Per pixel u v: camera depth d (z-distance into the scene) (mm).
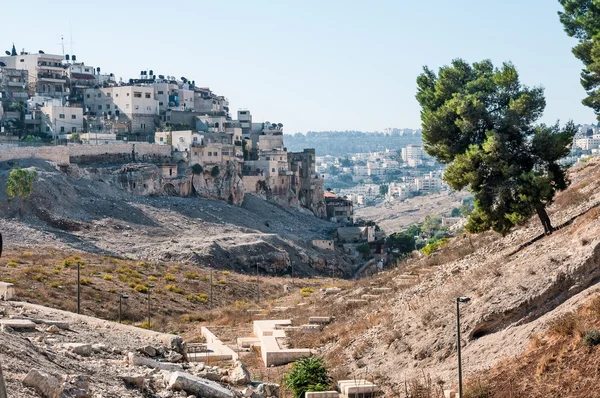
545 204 57906
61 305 79125
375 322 50812
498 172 58094
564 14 78938
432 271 66250
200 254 140500
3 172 155875
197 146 196000
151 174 180750
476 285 44844
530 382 32781
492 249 57906
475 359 38031
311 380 41375
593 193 62719
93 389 27906
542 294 39188
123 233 150750
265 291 112625
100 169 175500
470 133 61500
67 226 146375
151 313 85938
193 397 30375
